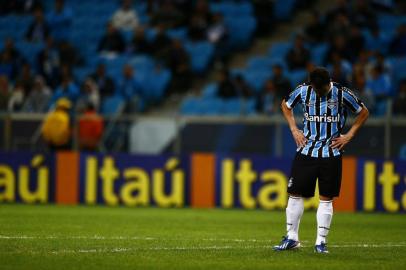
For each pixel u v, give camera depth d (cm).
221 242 3753
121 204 6231
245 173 6038
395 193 5841
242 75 7688
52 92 7888
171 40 8081
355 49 7250
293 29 8488
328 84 3244
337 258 3186
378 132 5869
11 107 6819
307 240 3931
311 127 3306
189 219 5075
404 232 4447
